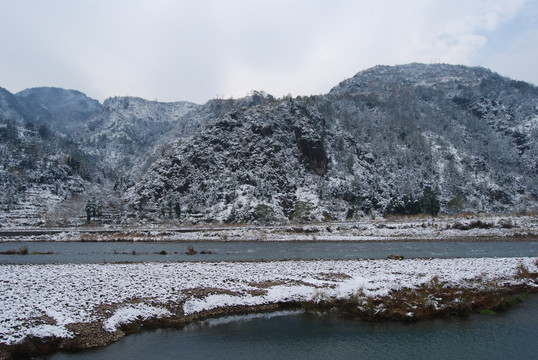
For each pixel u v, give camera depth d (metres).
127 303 28.75
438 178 180.75
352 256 58.88
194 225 124.25
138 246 75.94
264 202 131.12
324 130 186.50
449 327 27.23
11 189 163.50
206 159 152.62
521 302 33.38
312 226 105.38
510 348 23.61
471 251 64.75
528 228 94.19
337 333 26.08
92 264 45.44
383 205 154.12
